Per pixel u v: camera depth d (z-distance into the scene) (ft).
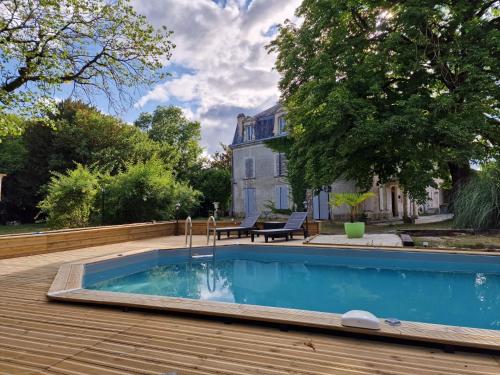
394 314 13.85
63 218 41.98
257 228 38.75
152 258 26.08
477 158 33.58
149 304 11.13
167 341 8.59
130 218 46.57
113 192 45.39
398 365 7.12
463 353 7.75
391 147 39.34
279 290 18.24
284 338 8.73
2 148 80.28
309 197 64.49
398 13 38.45
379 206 67.67
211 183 84.89
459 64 35.27
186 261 27.40
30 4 28.19
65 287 14.01
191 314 10.62
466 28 35.68
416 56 37.37
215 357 7.57
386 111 38.01
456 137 32.71
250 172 77.82
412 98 35.06
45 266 20.11
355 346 8.17
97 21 31.17
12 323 10.11
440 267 21.95
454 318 13.26
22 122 30.25
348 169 44.50
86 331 9.39
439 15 36.70
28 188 79.66
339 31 40.70
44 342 8.59
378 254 23.89
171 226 41.14
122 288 18.85
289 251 26.94
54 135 79.41
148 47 33.09
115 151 78.43
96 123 81.76
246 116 80.69
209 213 80.33
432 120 35.22
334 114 35.53
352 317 8.76
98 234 30.48
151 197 45.98
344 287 18.63
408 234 33.30
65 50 29.81
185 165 100.63
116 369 7.03
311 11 42.32
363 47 40.55
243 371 6.87
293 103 48.01
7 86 29.84
